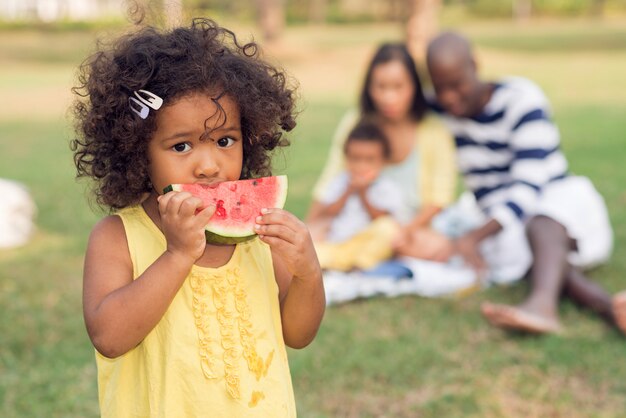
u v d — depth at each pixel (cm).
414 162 616
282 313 263
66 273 614
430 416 410
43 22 3672
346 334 502
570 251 552
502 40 3303
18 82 2053
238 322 247
